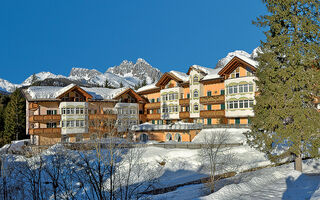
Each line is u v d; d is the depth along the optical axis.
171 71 57.50
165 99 57.12
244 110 42.88
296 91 21.09
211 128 45.81
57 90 52.81
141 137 51.09
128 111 56.81
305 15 21.47
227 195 15.60
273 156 23.11
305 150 21.06
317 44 20.91
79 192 15.70
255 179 18.91
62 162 18.08
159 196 18.34
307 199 14.04
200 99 49.59
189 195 18.19
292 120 21.83
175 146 35.28
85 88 58.12
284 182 18.66
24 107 64.94
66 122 48.31
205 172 25.23
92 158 17.55
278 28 21.88
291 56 20.91
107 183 15.99
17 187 15.97
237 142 34.88
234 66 45.25
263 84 23.17
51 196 15.72
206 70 52.31
